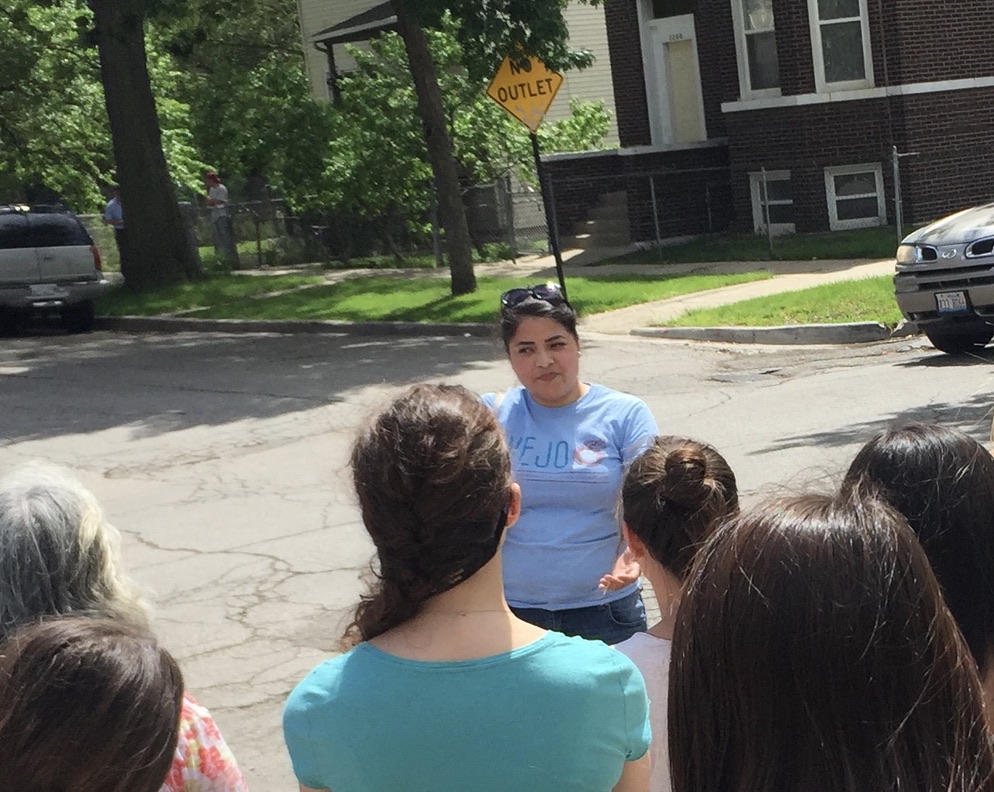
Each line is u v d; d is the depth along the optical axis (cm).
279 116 2758
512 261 2477
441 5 1709
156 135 2494
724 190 2494
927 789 155
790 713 157
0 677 186
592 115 2817
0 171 3375
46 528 289
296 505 954
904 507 225
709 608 164
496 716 221
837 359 1349
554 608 418
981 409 1001
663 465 308
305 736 230
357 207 2700
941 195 2214
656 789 287
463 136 2598
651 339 1571
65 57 2941
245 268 2914
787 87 2286
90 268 2186
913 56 2184
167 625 711
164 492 1031
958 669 160
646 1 2556
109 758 181
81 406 1437
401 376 1470
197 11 2470
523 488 421
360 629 238
